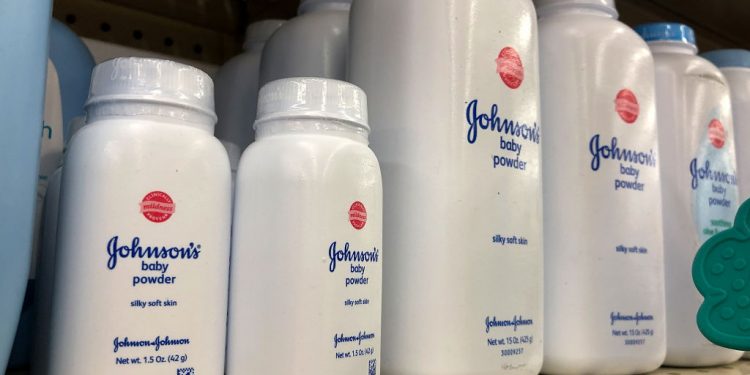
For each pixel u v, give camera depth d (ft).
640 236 1.57
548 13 1.67
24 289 0.97
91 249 1.00
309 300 1.07
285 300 1.07
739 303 1.27
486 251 1.30
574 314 1.50
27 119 0.96
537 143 1.43
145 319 1.00
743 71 2.04
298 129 1.12
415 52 1.33
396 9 1.36
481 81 1.33
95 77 1.08
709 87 1.81
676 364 1.72
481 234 1.30
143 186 1.02
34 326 1.24
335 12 1.80
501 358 1.28
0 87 0.94
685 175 1.75
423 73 1.32
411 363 1.26
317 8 1.85
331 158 1.10
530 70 1.42
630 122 1.59
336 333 1.08
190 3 2.30
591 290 1.51
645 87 1.63
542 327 1.40
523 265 1.35
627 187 1.56
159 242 1.02
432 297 1.27
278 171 1.09
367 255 1.15
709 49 2.85
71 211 1.03
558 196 1.55
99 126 1.04
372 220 1.16
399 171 1.32
